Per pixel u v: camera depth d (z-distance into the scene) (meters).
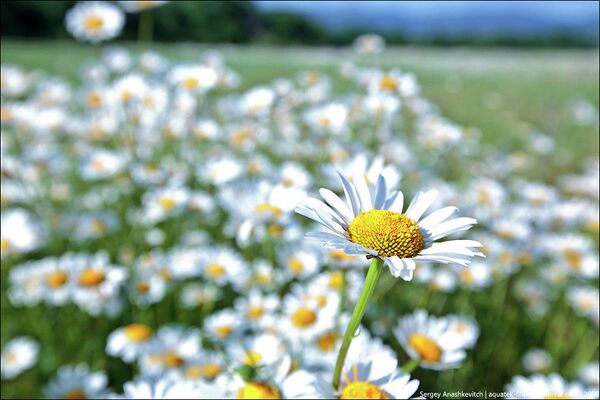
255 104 0.59
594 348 0.46
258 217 0.38
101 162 0.58
